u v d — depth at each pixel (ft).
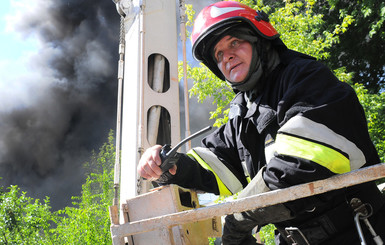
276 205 4.47
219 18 5.43
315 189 3.96
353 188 4.86
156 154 5.22
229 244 5.10
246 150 5.56
